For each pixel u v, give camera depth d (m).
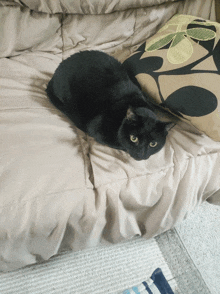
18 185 0.68
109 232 0.88
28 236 0.69
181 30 0.97
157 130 0.86
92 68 0.94
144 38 1.20
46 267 0.94
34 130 0.85
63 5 1.00
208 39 0.89
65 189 0.71
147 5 1.09
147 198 0.82
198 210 1.22
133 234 0.95
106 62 0.97
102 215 0.77
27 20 1.01
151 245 1.08
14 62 1.04
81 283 0.93
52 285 0.91
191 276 1.01
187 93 0.83
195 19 0.99
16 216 0.65
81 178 0.75
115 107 0.90
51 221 0.69
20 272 0.91
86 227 0.77
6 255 0.71
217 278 1.03
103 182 0.75
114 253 1.03
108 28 1.13
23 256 0.76
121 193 0.77
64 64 0.96
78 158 0.81
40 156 0.76
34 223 0.67
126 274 0.98
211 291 0.99
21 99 0.94
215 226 1.19
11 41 1.02
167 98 0.87
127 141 0.89
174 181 0.84
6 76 0.99
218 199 1.06
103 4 1.03
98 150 0.86
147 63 0.95
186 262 1.05
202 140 0.89
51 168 0.74
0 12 0.96
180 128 0.96
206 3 1.09
